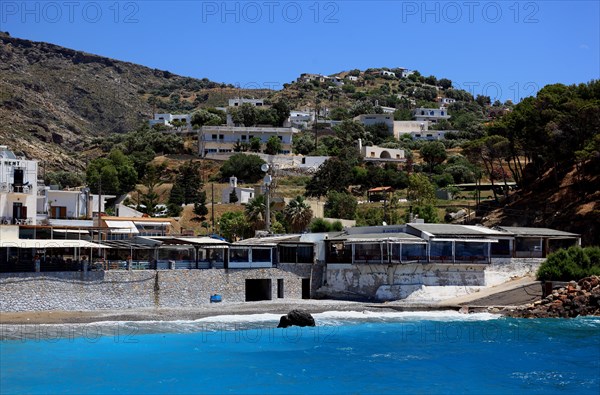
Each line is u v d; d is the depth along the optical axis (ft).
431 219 446.19
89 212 390.83
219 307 257.34
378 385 166.71
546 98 418.72
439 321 248.32
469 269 290.15
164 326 223.10
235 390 158.92
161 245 270.67
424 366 185.47
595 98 414.62
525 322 251.39
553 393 164.35
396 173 607.37
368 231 316.60
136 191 599.16
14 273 222.69
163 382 163.63
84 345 195.00
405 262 282.77
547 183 427.74
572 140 392.27
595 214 357.20
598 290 270.67
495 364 189.78
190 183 558.97
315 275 300.81
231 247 276.62
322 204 496.64
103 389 156.66
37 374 166.81
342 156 655.35
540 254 311.27
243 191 540.93
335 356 193.26
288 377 171.22
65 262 236.22
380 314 260.21
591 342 218.59
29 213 307.78
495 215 416.46
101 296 238.68
